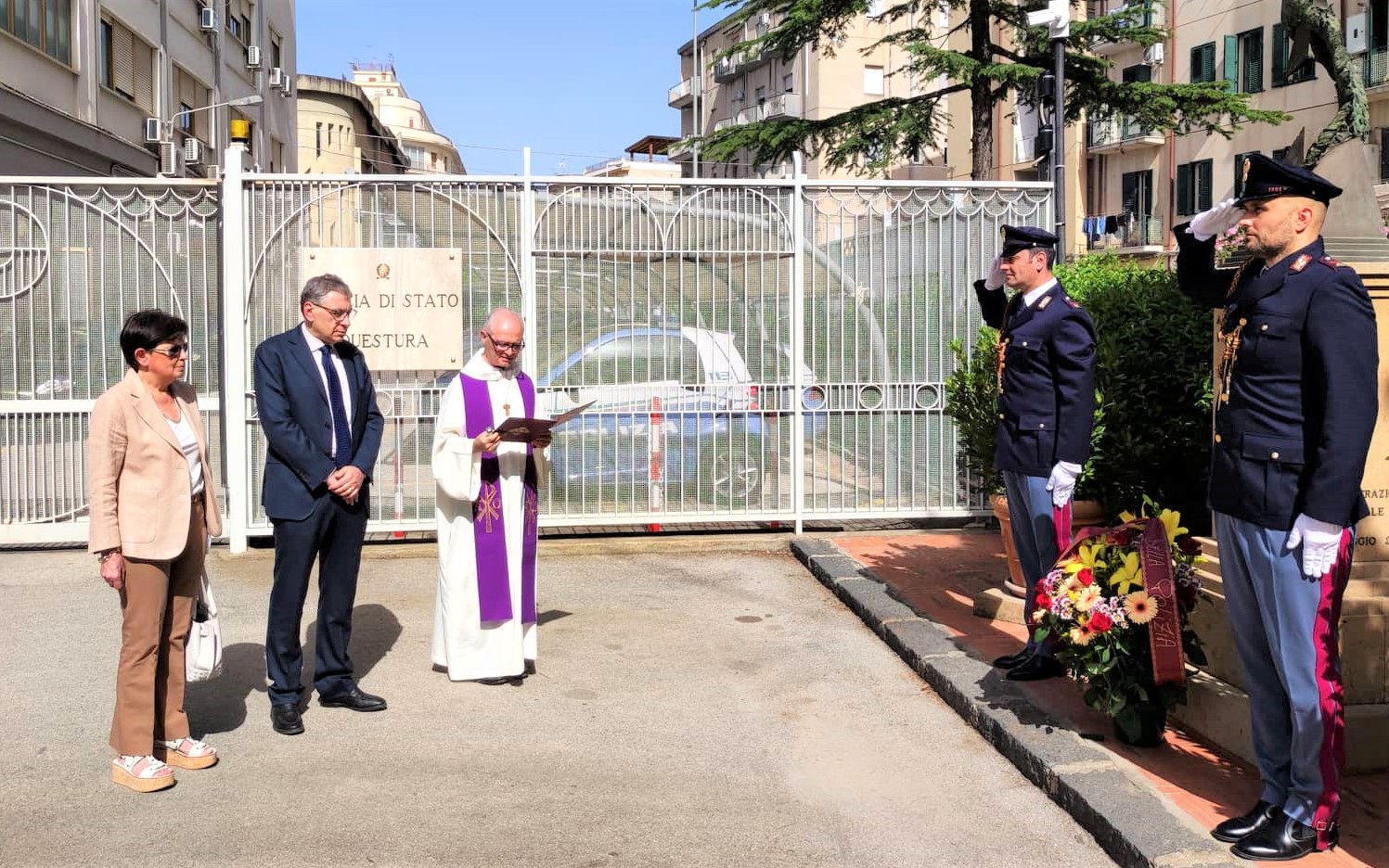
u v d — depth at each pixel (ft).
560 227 28.19
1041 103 58.49
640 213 28.48
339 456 17.10
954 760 15.72
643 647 21.06
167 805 14.12
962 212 29.48
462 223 27.99
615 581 26.09
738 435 29.19
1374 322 11.59
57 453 27.99
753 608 23.80
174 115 81.05
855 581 24.54
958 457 29.73
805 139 71.20
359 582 25.67
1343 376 11.31
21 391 27.86
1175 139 115.65
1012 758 15.53
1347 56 20.74
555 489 28.66
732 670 19.71
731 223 28.81
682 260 28.66
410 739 16.48
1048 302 17.57
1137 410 19.63
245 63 100.53
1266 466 11.93
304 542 16.72
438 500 18.99
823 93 160.25
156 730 15.28
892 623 21.21
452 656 18.84
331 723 17.11
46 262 27.71
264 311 27.68
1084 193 127.54
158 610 14.56
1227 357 12.53
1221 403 12.63
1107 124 120.98
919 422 29.76
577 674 19.49
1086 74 67.67
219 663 15.57
